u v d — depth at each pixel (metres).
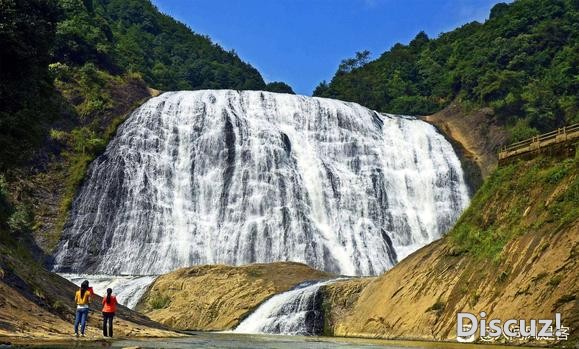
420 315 34.34
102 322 33.41
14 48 40.44
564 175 32.50
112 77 100.81
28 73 42.28
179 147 88.12
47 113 44.78
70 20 108.38
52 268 75.75
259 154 87.12
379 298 39.94
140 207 81.44
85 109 92.62
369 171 90.88
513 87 108.31
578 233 28.11
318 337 39.31
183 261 78.12
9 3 40.78
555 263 28.05
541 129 101.38
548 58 118.50
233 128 89.06
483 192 39.06
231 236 80.69
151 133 89.00
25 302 28.84
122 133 89.62
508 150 39.72
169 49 167.00
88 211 81.38
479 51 128.88
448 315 32.47
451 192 92.69
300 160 89.44
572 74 111.19
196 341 32.06
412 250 85.06
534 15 130.12
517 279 29.62
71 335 26.84
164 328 41.53
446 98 126.12
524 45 120.75
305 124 94.06
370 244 83.50
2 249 33.41
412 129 99.31
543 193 33.12
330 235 83.12
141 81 103.50
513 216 34.06
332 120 94.94
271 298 50.12
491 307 30.00
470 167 95.88
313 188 86.81
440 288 34.59
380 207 88.19
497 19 140.38
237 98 94.75
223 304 52.06
